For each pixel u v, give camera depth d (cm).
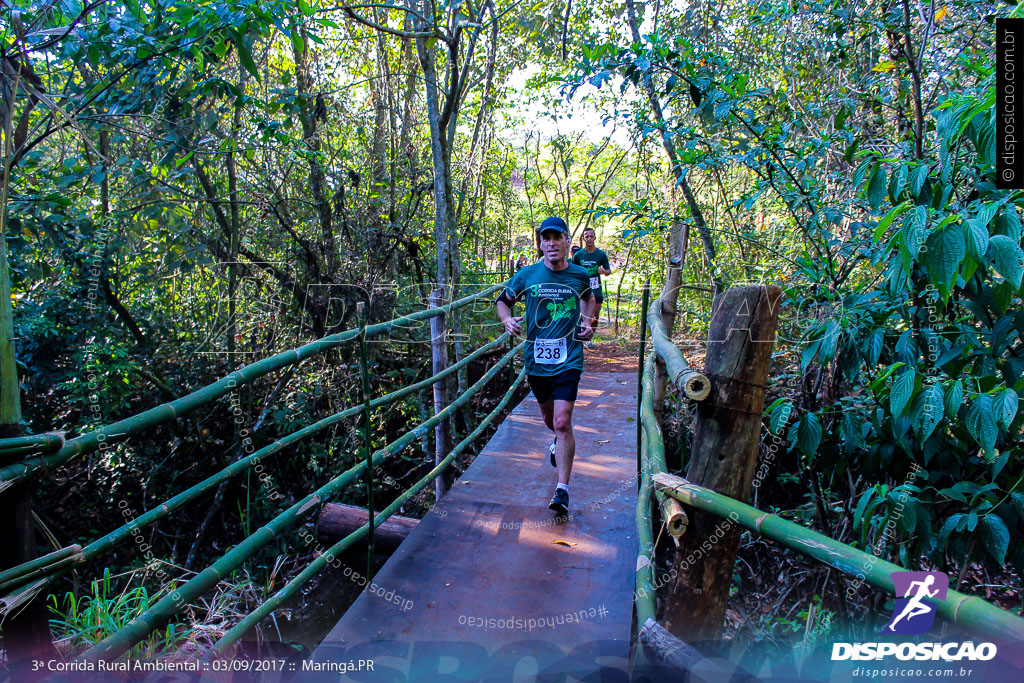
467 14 674
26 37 369
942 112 272
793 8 512
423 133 1044
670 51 450
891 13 438
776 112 542
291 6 516
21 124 480
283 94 693
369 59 969
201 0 492
